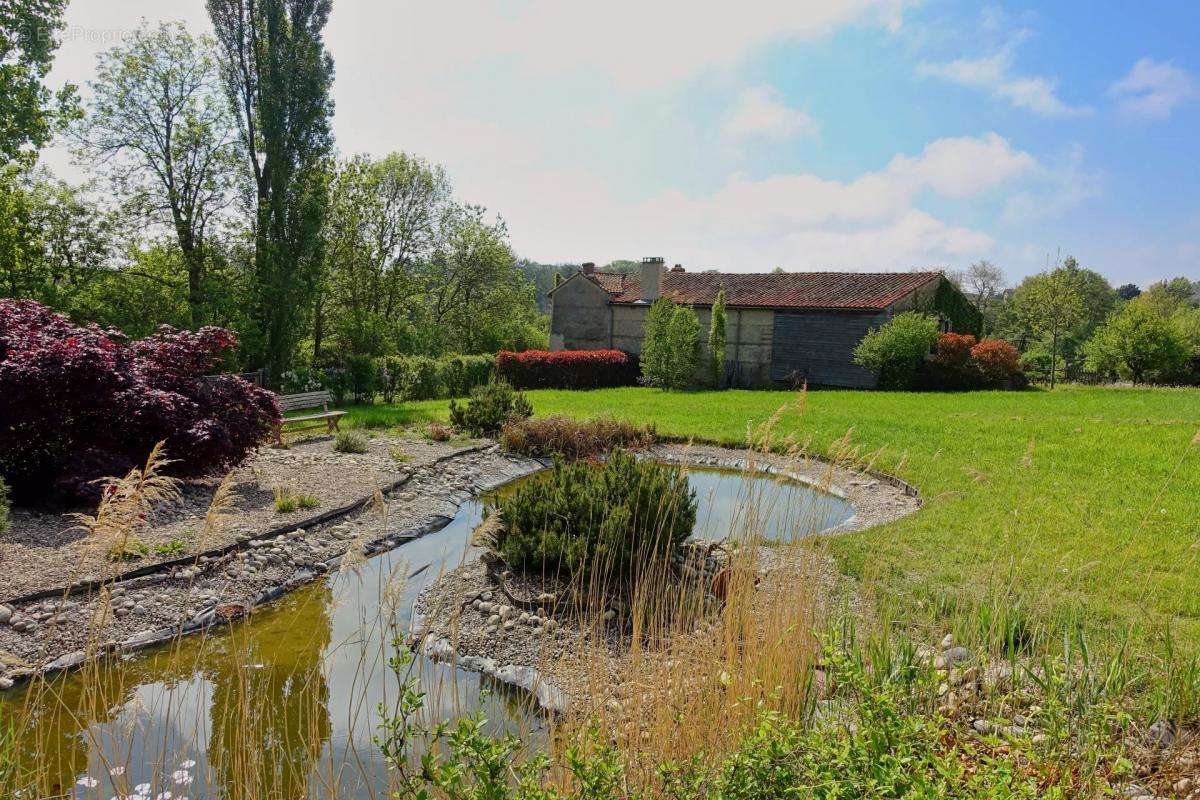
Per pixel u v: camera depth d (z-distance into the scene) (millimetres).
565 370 29125
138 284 21922
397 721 2604
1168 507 8773
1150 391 27547
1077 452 12609
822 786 2355
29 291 20219
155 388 9438
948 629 5199
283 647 5801
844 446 5375
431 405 21969
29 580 6227
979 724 3559
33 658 5281
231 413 9992
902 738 2639
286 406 14914
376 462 12266
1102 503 9086
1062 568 5953
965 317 33000
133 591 6355
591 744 2879
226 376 10617
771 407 20344
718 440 14891
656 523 6527
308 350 30719
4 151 17672
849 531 8555
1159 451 12492
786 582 4629
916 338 27109
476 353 38844
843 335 29422
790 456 5812
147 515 7660
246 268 23172
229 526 7992
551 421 15094
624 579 6523
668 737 3127
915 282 30109
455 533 9195
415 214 34781
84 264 22062
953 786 2430
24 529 7480
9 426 8219
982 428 15656
